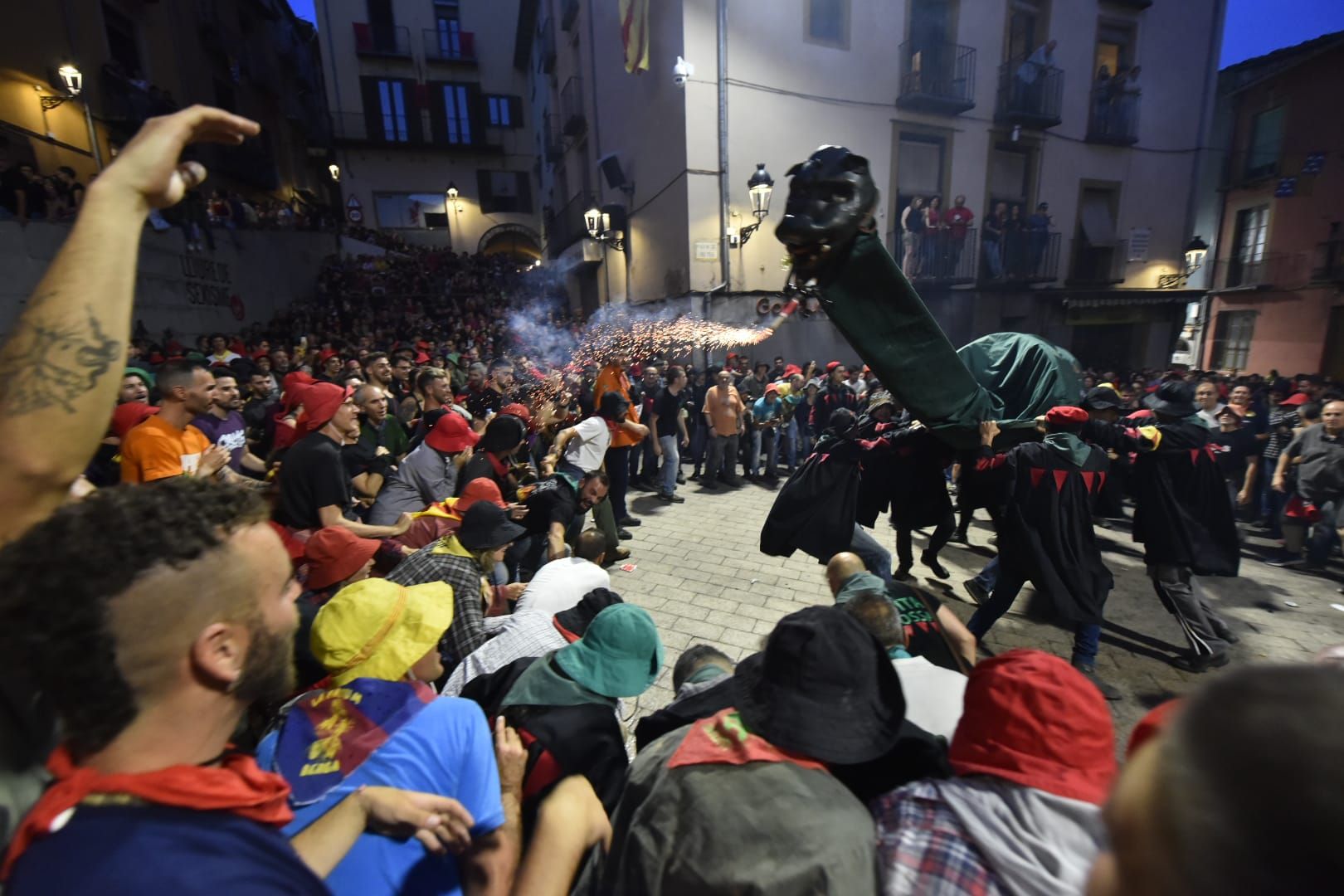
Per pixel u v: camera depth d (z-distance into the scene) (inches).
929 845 40.8
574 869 47.0
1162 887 18.5
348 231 916.6
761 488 330.6
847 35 448.1
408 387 307.4
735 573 210.5
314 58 1244.5
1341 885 14.4
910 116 474.9
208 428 170.7
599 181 634.8
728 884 37.9
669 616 179.5
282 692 35.4
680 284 447.2
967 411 107.3
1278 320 603.2
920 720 71.2
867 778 49.4
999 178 522.3
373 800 47.1
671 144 444.5
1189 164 580.1
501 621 97.7
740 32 418.3
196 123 39.7
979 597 177.6
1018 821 40.1
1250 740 16.8
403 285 852.6
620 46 545.3
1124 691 145.0
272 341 542.3
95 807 27.5
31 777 33.5
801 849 39.1
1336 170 553.6
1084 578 135.3
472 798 53.1
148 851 26.5
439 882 47.8
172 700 29.8
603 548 136.3
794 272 92.1
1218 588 200.7
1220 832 16.6
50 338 32.7
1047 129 519.8
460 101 1135.6
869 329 95.0
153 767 29.7
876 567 155.3
